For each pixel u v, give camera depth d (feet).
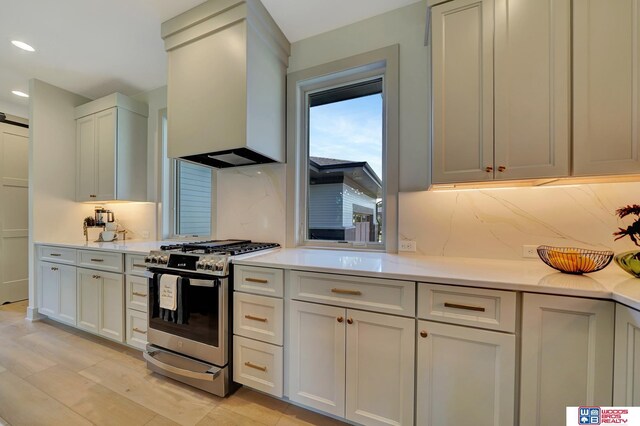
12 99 10.77
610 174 3.83
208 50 6.23
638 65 3.71
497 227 5.36
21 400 5.34
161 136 9.76
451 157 4.70
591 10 3.92
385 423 4.26
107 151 9.30
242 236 7.98
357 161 7.14
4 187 11.16
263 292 5.22
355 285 4.48
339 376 4.58
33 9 6.19
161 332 6.14
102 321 7.66
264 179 7.70
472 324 3.77
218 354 5.42
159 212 9.68
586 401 3.30
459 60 4.64
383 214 6.72
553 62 4.09
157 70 8.75
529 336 3.53
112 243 8.82
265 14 6.31
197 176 9.56
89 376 6.17
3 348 7.46
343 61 6.74
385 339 4.27
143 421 4.82
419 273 4.14
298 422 4.84
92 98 10.66
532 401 3.52
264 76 6.45
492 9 4.43
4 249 11.12
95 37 7.20
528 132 4.23
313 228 7.55
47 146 9.61
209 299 5.53
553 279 3.76
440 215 5.82
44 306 9.12
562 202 4.92
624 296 2.98
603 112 3.85
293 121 7.34
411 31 6.16
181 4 6.15
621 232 4.24
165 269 6.12
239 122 5.89
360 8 6.23
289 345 5.02
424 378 4.04
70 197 10.17
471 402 3.80
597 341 3.25
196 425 4.75
